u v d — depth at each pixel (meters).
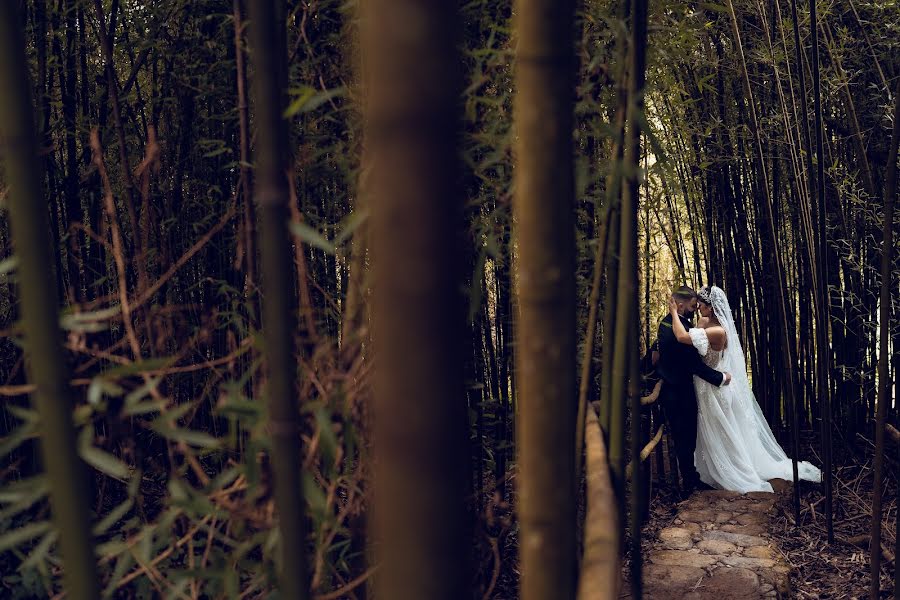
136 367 1.22
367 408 1.60
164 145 2.68
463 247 0.63
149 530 1.40
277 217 1.03
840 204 4.07
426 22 0.59
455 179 0.61
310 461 1.44
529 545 0.87
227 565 1.43
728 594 3.05
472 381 2.38
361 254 1.58
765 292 4.59
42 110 2.44
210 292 2.72
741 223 4.50
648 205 3.62
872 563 2.90
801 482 4.24
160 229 2.54
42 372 0.98
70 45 2.66
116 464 1.23
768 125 4.16
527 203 0.83
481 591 2.53
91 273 2.78
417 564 0.63
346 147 1.99
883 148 4.04
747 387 4.36
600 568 1.01
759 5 3.74
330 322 2.25
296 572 1.04
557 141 0.81
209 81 2.47
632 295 1.52
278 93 1.05
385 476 0.64
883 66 4.01
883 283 2.80
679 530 3.75
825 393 3.57
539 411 0.84
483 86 2.11
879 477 2.87
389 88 0.60
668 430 4.53
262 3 1.05
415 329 0.61
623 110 1.49
